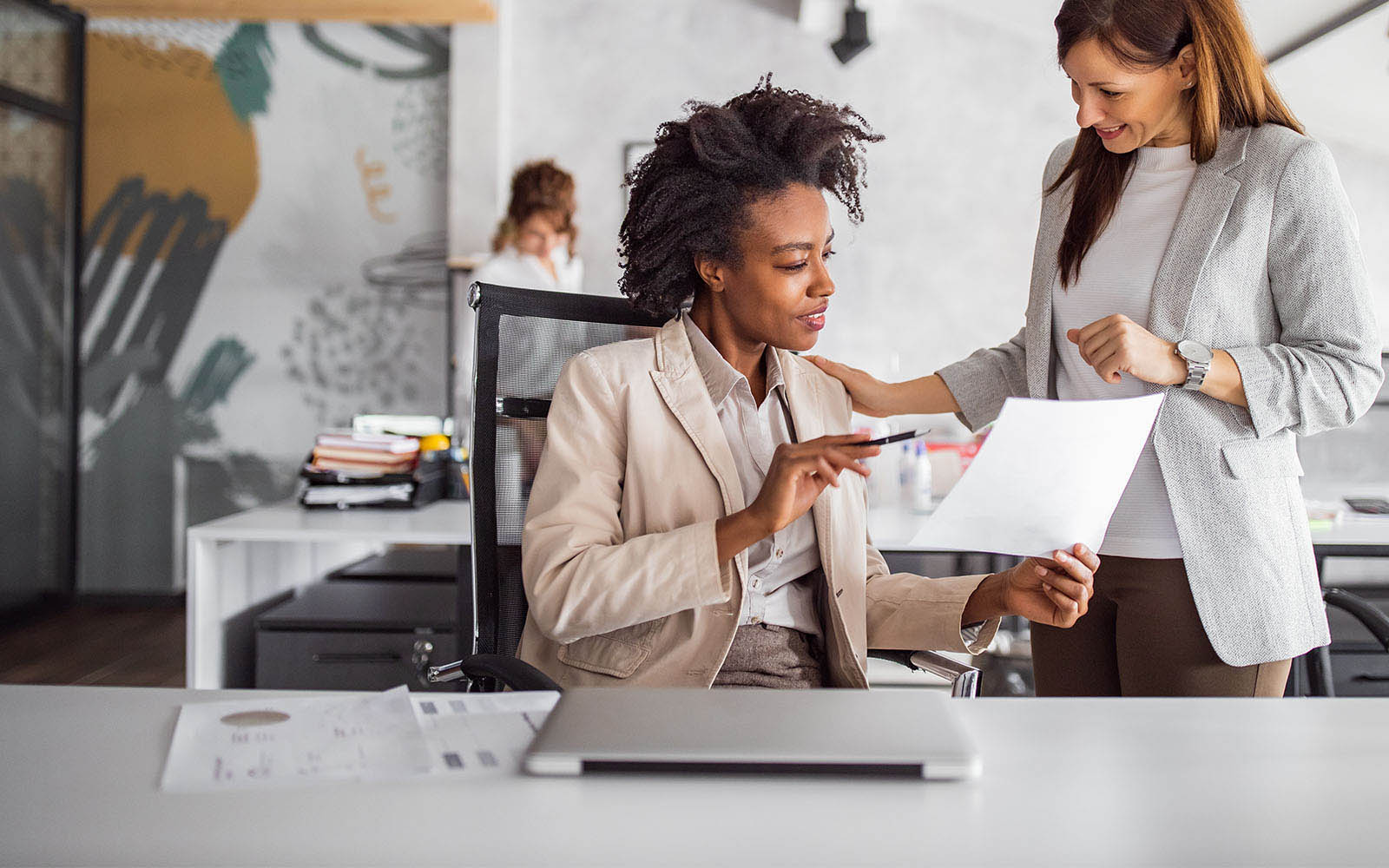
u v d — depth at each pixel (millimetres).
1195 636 1419
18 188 4656
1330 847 629
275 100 5062
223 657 2486
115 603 5125
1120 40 1358
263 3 4766
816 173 1248
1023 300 4980
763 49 4984
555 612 1140
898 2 4602
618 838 636
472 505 1363
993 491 1023
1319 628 1420
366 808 680
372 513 2641
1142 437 1046
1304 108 4211
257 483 5121
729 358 1322
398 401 5094
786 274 1224
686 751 728
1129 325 1336
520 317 1422
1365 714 888
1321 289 1362
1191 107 1447
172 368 5113
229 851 622
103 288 5094
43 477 4855
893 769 728
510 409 1396
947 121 4965
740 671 1227
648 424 1243
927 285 5008
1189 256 1407
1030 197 4961
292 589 2945
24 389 4715
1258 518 1386
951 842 633
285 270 5090
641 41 4992
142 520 5137
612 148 5012
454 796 699
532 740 766
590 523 1193
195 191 5082
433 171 5051
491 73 4918
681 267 1293
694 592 1097
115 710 882
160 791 710
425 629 2387
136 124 5066
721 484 1222
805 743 743
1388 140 4309
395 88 5043
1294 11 3381
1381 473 3041
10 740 807
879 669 2811
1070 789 718
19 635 4539
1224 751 796
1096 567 1136
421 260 5066
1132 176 1512
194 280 5102
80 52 5020
